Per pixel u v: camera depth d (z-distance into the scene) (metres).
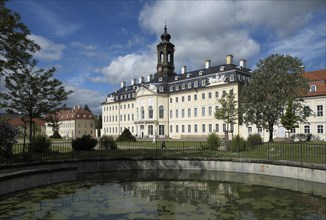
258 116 25.58
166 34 70.31
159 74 70.12
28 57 10.86
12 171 11.91
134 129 74.69
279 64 25.02
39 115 17.06
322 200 9.49
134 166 16.36
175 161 16.66
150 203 9.05
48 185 11.90
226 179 13.53
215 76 55.31
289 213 7.98
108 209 8.30
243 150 19.58
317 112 40.84
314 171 12.25
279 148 17.69
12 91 15.96
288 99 24.66
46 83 16.77
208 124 55.78
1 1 9.65
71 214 7.77
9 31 9.81
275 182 12.56
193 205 8.84
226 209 8.39
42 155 16.69
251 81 26.53
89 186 11.80
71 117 98.88
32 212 7.95
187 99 60.75
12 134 16.03
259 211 8.19
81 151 20.09
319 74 44.53
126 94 79.19
